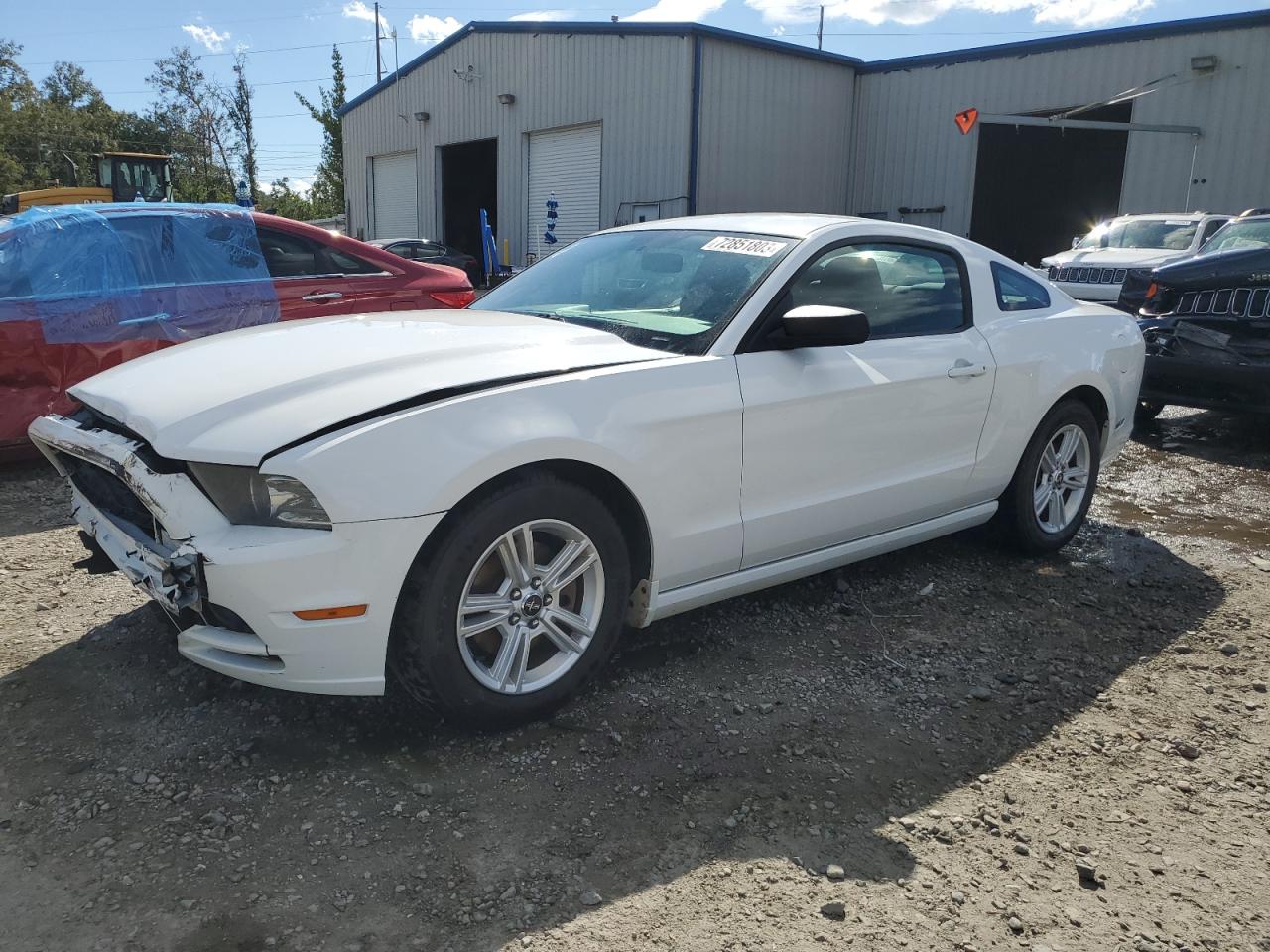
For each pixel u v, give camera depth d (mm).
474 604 2844
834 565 3846
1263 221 9828
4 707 3113
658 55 21125
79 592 4039
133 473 2725
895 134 23281
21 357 5680
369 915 2244
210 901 2277
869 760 2949
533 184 24781
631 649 3627
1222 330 6922
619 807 2676
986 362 4148
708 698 3281
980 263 4426
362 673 2689
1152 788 2857
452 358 3025
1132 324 5113
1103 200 28359
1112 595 4312
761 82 21750
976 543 4930
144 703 3154
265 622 2590
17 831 2516
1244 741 3133
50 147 65250
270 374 2926
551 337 3307
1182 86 19062
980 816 2691
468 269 23719
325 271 6918
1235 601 4277
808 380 3494
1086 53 20219
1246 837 2646
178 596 2631
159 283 6211
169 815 2590
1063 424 4621
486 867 2422
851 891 2375
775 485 3465
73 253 6020
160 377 3076
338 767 2828
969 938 2230
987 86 21719
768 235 3791
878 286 3936
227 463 2592
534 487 2863
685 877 2404
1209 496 6047
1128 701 3367
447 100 26953
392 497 2600
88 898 2277
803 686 3389
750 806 2693
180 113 62688
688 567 3311
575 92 23047
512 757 2900
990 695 3373
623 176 22344
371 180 30906
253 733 2992
